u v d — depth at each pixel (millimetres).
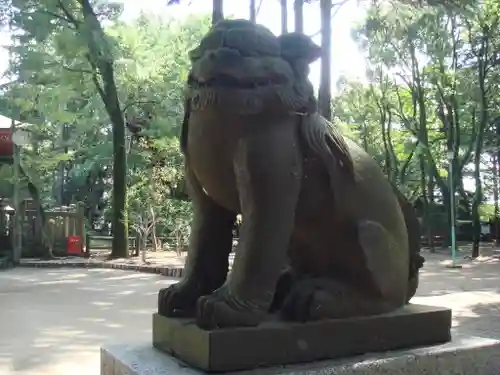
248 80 1662
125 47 15055
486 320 4875
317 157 1830
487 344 1997
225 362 1600
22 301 6754
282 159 1727
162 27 16734
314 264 2008
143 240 12281
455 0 9164
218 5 6570
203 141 1771
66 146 18922
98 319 5457
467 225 21859
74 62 13609
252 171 1706
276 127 1736
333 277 1954
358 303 1882
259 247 1704
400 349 1901
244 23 1714
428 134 19375
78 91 14047
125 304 6512
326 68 7430
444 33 15625
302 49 1777
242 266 1713
